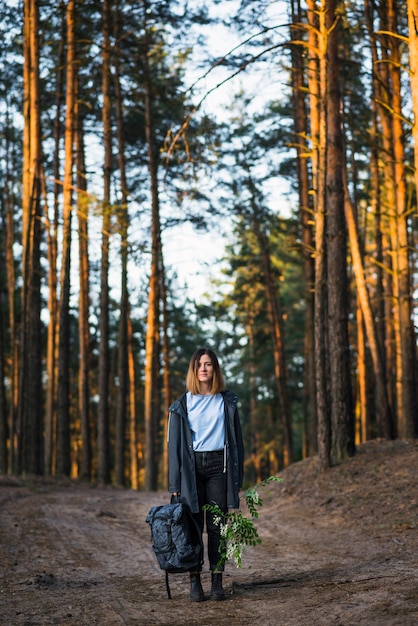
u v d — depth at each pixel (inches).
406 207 644.1
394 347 877.8
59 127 929.5
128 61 948.0
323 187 512.4
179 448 229.9
